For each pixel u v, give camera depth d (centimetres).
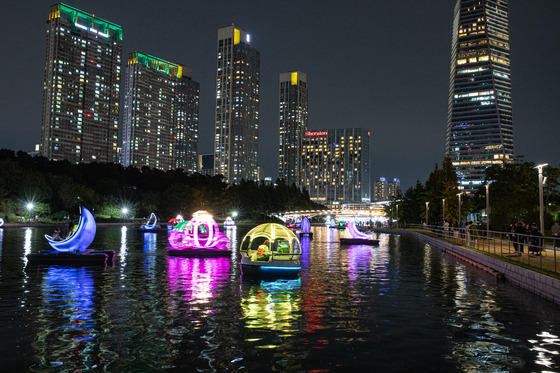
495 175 6975
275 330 1378
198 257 3666
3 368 1030
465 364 1093
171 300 1841
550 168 6744
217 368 1044
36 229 8300
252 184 18738
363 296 1984
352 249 4975
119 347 1191
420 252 4534
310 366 1065
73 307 1678
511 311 1684
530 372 1045
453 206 7300
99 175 14600
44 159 13525
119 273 2648
